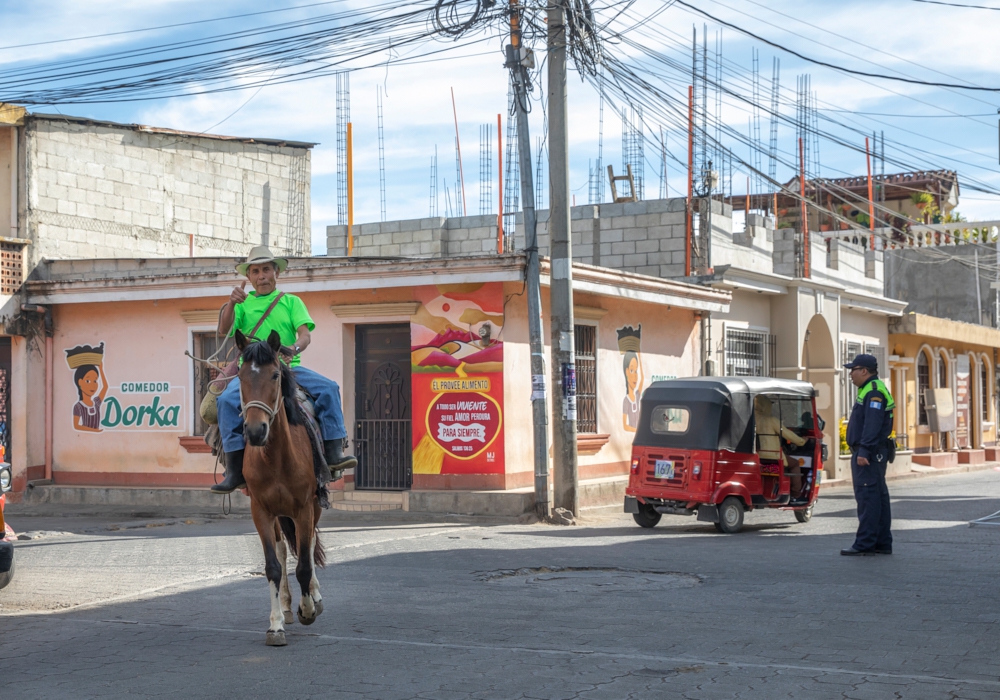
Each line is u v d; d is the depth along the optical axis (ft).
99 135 73.10
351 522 53.06
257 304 28.07
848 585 32.19
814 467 52.75
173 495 62.03
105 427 65.26
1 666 23.25
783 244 83.20
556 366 53.21
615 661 22.52
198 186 81.87
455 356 56.13
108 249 73.67
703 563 37.50
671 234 73.20
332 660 23.11
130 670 22.62
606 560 38.47
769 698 19.42
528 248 53.01
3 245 65.21
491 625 26.76
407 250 82.58
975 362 120.88
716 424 48.08
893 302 97.09
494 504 54.08
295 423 25.88
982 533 46.52
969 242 123.24
